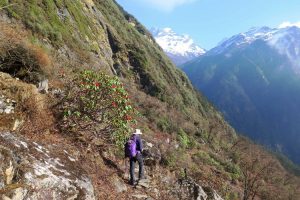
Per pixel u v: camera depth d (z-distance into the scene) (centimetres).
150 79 6419
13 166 716
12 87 1036
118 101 1269
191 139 4712
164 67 8012
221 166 4056
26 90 1061
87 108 1236
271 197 3994
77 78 1270
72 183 831
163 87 6488
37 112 1066
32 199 711
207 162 3769
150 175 1502
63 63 2142
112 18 7519
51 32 3491
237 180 3781
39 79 1253
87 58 3997
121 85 1296
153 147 1758
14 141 812
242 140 7581
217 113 10000
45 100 1191
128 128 1341
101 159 1248
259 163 5016
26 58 1245
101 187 1071
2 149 713
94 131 1279
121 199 1098
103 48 5834
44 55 1323
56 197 766
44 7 4050
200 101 9194
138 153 1288
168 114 5047
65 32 4125
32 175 743
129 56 6719
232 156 5703
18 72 1227
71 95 1248
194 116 7056
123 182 1230
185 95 7800
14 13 3091
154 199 1227
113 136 1305
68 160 934
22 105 1023
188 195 1447
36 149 856
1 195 654
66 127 1202
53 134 1109
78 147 1166
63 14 4603
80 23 5088
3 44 1227
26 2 3547
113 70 5741
